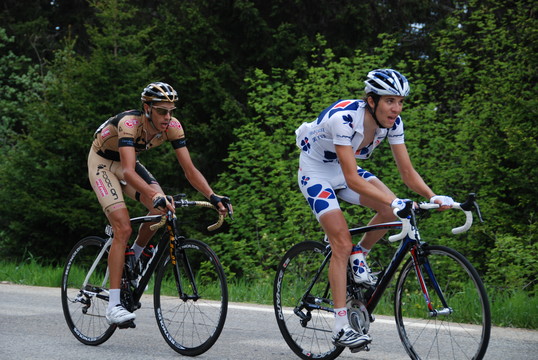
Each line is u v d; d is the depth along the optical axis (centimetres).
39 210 1830
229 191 1684
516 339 641
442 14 2639
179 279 595
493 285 1195
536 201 1512
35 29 2750
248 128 1714
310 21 2531
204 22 2434
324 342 555
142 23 2666
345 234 528
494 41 1727
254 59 2486
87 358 573
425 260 502
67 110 1995
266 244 1573
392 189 1542
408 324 521
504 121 1606
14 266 1348
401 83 499
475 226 1466
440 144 1625
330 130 524
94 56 2016
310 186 548
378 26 2545
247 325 742
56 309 855
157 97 583
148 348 618
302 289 580
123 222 610
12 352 595
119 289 606
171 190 2350
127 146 594
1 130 2400
